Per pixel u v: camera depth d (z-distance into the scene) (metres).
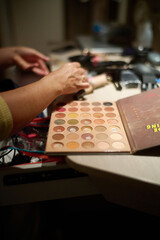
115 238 0.72
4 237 0.57
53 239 0.64
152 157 0.35
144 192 0.37
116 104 0.50
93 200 0.75
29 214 0.61
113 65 0.75
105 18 1.38
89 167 0.33
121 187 0.38
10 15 1.60
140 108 0.44
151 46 0.93
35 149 0.42
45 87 0.42
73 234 0.73
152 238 0.72
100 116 0.45
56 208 0.72
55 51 1.05
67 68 0.50
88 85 0.52
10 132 0.36
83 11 1.59
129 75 0.66
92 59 0.87
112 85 0.63
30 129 0.46
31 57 0.81
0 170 0.40
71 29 1.71
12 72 0.77
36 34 1.72
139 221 0.78
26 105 0.37
